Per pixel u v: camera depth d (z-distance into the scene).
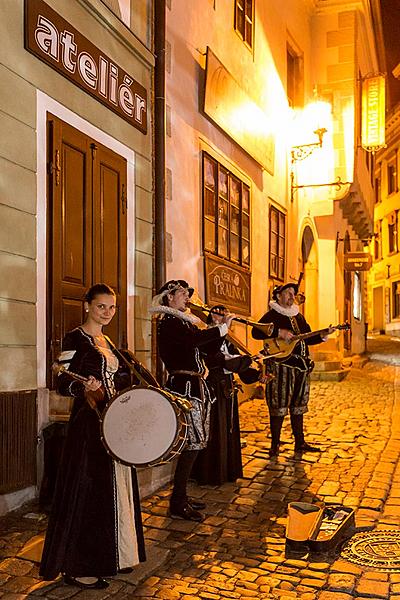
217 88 8.47
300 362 6.56
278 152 11.87
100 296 3.73
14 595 3.43
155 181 6.80
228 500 5.13
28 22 4.71
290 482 5.61
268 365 6.56
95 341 3.71
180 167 7.52
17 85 4.65
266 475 5.83
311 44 14.01
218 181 8.73
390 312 31.69
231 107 9.07
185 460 4.69
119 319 5.97
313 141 13.25
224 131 8.84
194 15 8.04
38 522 4.36
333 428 7.82
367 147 14.66
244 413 8.89
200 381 4.71
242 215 9.77
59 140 5.08
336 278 15.53
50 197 4.97
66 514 3.46
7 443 4.43
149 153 6.70
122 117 6.10
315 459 6.36
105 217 5.76
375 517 4.73
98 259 5.62
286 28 12.31
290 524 4.32
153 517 4.71
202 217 8.11
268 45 11.20
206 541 4.27
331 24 13.91
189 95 7.83
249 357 5.56
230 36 9.32
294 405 6.61
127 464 3.48
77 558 3.46
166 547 4.14
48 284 4.95
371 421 8.27
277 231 11.78
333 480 5.65
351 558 3.98
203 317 6.23
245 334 9.72
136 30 6.55
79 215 5.36
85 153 5.46
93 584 3.54
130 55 6.30
